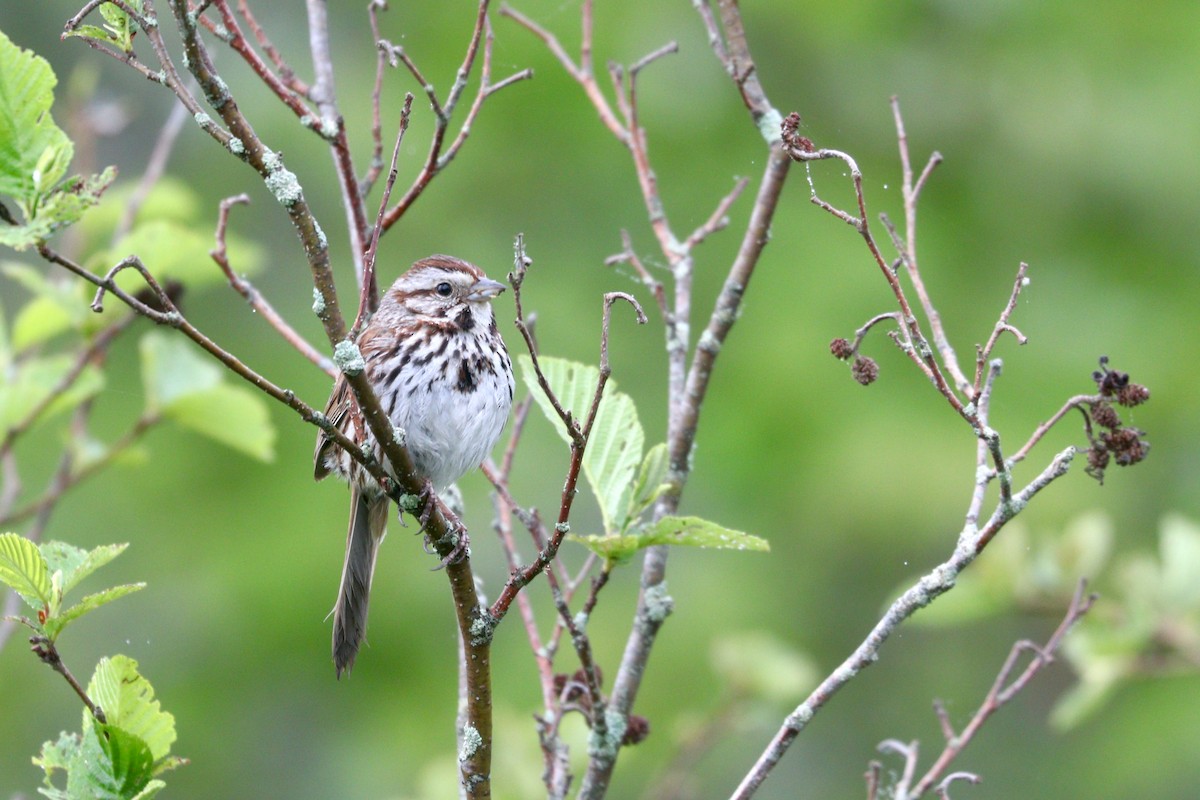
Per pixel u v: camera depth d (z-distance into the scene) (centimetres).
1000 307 1478
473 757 552
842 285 1439
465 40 1485
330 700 1380
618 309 1459
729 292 656
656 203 719
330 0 1513
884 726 1462
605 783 595
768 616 1397
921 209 1503
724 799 1366
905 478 1392
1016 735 1462
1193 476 1434
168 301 448
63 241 939
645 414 1408
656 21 1509
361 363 508
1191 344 1467
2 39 441
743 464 1411
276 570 1397
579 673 682
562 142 1498
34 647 489
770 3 1538
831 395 1423
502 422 793
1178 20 1545
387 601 1398
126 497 1426
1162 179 1506
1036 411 1434
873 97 1529
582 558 1370
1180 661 850
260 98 1477
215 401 848
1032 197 1521
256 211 1522
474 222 1488
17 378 844
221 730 1363
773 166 659
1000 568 885
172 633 1392
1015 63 1541
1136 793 1408
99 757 494
